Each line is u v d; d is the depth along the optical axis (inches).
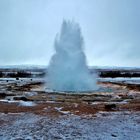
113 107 642.8
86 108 632.4
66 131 387.9
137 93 1059.3
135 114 542.0
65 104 711.1
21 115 527.5
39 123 447.5
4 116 514.9
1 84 1494.8
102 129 401.7
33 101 778.2
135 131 388.2
